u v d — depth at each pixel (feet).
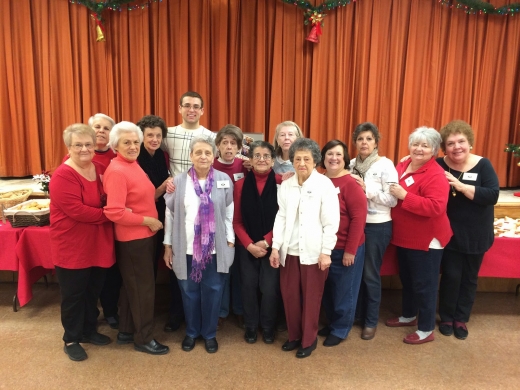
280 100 16.01
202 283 7.25
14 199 9.25
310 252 6.91
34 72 15.66
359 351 7.59
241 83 15.90
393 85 16.01
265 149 7.17
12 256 8.20
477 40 15.87
